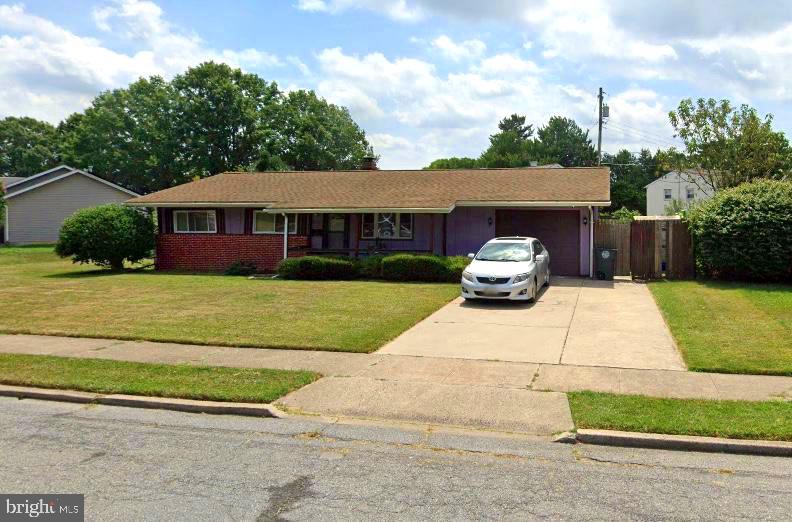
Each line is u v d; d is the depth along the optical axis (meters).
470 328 11.68
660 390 7.53
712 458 5.68
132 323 12.22
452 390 7.71
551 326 11.77
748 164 30.47
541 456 5.73
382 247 22.80
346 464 5.52
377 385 7.96
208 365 9.01
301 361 9.23
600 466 5.48
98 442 6.16
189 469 5.39
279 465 5.49
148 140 52.44
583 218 20.81
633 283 18.23
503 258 15.63
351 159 62.03
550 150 80.06
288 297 15.55
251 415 7.11
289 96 58.50
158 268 24.61
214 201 23.30
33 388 8.05
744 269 16.70
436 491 4.90
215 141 50.66
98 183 43.19
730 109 30.97
